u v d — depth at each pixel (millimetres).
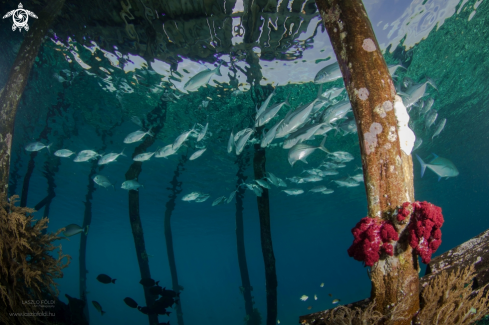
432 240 2004
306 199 26953
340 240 96312
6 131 4023
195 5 5941
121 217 31203
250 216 32656
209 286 97438
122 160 15789
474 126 17516
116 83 9102
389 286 2078
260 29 6598
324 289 51438
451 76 10641
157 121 11383
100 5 6125
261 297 48500
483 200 55719
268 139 5863
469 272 2650
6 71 8570
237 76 8555
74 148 14297
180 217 31078
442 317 2500
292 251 121688
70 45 7504
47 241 4102
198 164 16203
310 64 8000
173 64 7969
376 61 2111
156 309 7348
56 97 9992
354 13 2176
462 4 7031
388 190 2061
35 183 20703
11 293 3770
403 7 6625
